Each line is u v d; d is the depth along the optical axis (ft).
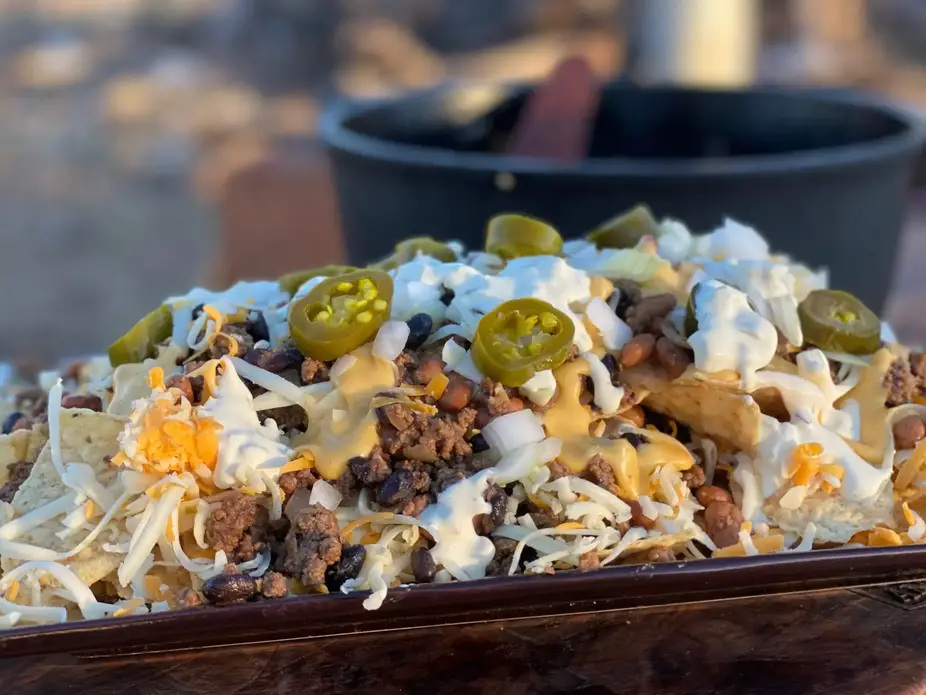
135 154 6.37
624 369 1.49
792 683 1.29
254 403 1.43
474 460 1.43
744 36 3.49
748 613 1.35
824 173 1.91
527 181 1.90
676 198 1.89
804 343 1.52
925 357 1.53
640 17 3.44
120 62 7.88
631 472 1.43
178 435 1.37
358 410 1.42
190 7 8.59
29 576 1.36
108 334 4.35
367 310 1.45
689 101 2.36
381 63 7.13
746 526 1.42
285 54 7.48
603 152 2.42
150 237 5.40
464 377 1.44
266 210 3.05
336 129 2.13
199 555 1.39
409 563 1.38
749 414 1.46
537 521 1.41
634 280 1.54
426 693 1.28
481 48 7.22
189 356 1.50
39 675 1.30
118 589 1.38
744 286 1.52
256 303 1.55
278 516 1.39
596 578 1.31
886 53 6.98
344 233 2.15
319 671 1.30
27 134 6.72
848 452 1.47
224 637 1.30
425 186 1.96
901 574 1.36
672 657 1.31
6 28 8.53
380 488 1.40
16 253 5.20
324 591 1.35
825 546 1.44
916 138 2.06
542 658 1.31
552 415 1.44
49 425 1.43
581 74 2.13
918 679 1.29
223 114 6.68
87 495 1.39
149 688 1.29
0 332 4.35
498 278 1.50
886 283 2.12
